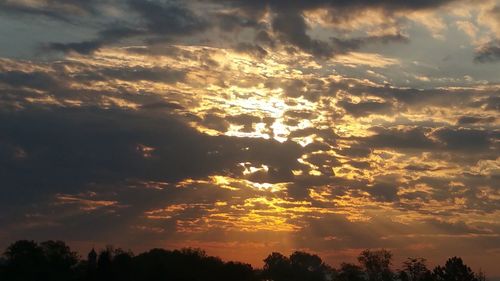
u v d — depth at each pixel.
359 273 185.00
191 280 156.75
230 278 170.62
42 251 172.12
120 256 157.88
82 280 153.38
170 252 170.88
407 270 170.75
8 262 170.25
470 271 158.88
